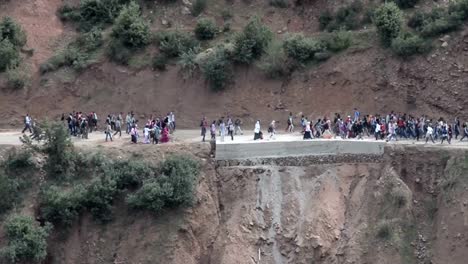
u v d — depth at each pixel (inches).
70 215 2113.7
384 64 2500.0
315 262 2052.2
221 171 2201.0
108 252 2090.3
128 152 2235.5
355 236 2055.9
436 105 2427.4
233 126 2402.8
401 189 2089.1
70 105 2659.9
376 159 2175.2
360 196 2129.7
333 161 2194.9
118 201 2148.1
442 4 2652.6
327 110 2502.5
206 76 2610.7
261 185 2162.9
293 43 2591.0
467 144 2190.0
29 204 2130.9
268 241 2092.8
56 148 2209.6
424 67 2461.9
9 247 2025.1
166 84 2642.7
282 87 2576.3
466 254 1955.0
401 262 2001.7
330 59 2559.1
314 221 2081.7
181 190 2106.3
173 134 2456.9
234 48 2623.0
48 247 2097.7
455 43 2471.7
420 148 2153.1
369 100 2477.9
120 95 2650.1
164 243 2071.9
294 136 2368.4
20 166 2201.0
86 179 2187.5
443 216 2031.3
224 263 2064.5
